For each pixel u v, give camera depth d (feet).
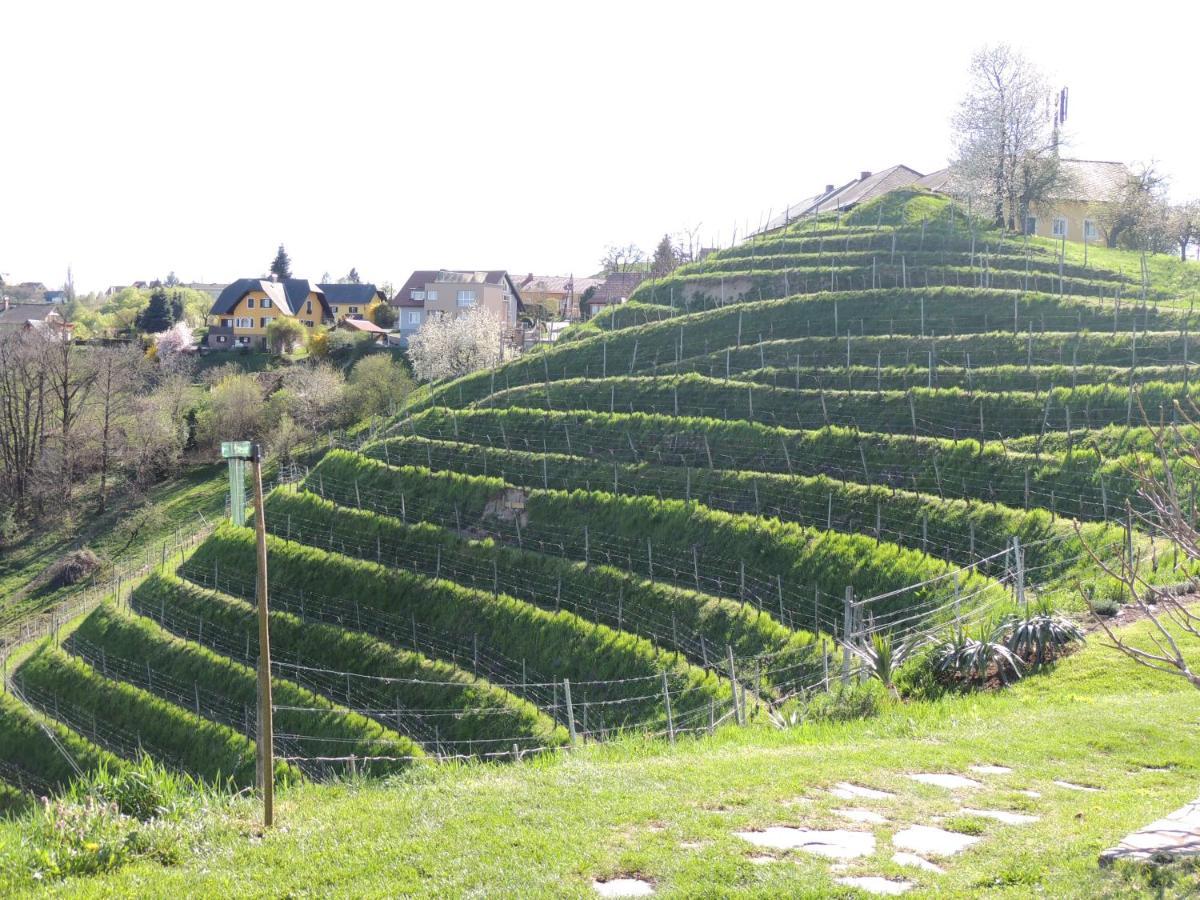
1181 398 128.47
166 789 43.70
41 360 302.45
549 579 142.00
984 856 33.45
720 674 112.27
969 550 114.42
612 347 215.31
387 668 135.23
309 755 122.93
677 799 40.32
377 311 463.01
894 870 32.30
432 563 155.74
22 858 37.17
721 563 131.64
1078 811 37.99
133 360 342.23
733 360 187.73
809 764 46.55
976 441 132.57
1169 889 29.40
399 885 32.96
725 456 154.71
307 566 161.89
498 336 312.09
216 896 33.19
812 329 198.18
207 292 638.12
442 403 221.05
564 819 38.24
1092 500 114.01
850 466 141.08
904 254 225.76
